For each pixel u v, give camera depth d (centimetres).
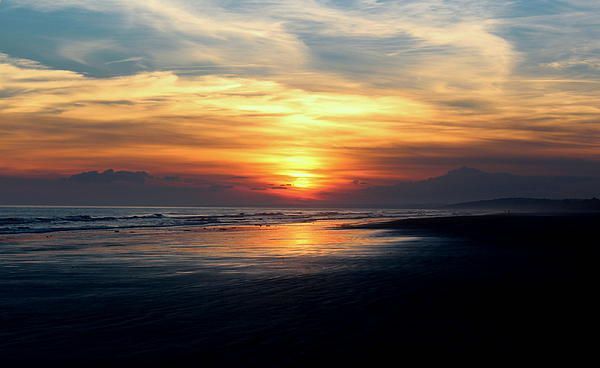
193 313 1064
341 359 762
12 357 771
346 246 2766
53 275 1641
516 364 741
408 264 1906
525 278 1527
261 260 2088
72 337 878
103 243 2969
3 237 3434
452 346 826
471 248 2547
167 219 7712
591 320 1000
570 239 3103
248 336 884
